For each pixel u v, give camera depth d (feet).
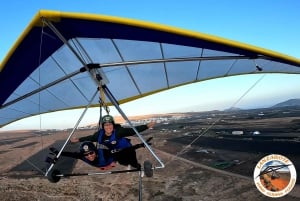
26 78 26.89
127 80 31.32
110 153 24.49
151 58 26.12
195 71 29.89
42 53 23.63
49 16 18.71
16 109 34.58
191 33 19.33
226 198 95.45
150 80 31.63
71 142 25.86
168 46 23.67
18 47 21.49
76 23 19.90
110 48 24.38
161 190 109.70
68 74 28.12
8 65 23.47
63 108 36.96
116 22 18.94
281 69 25.00
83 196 107.45
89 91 33.14
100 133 25.00
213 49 22.94
